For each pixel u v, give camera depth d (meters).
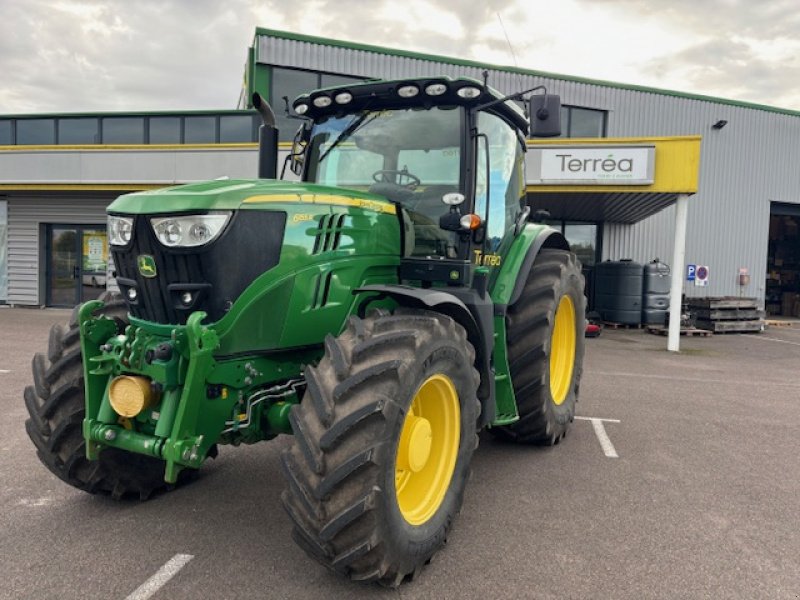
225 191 2.75
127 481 3.50
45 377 3.29
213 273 2.69
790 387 7.72
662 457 4.65
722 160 16.67
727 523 3.49
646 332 13.64
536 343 4.40
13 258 15.27
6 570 2.81
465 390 3.13
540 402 4.45
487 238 4.02
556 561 3.00
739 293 17.11
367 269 3.31
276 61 14.16
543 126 3.54
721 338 13.14
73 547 3.04
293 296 2.91
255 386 2.94
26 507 3.50
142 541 3.11
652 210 13.78
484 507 3.64
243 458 4.41
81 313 3.01
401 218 3.61
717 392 7.24
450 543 3.17
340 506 2.47
